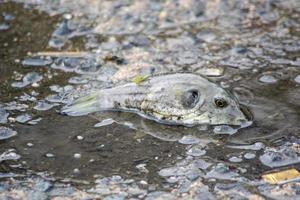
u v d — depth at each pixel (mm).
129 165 6270
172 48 8641
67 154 6457
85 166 6273
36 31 9203
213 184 5984
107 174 6152
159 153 6434
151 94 6918
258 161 6281
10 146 6598
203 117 6746
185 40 8859
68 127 6871
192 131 6715
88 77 7891
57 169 6242
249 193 5855
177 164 6266
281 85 7602
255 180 6020
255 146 6488
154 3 9930
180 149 6477
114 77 7859
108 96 7160
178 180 6051
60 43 8852
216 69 8023
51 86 7699
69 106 7234
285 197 5793
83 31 9195
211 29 9180
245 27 9211
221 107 6754
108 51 8594
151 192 5902
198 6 9781
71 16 9625
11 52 8609
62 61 8297
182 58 8352
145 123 6867
